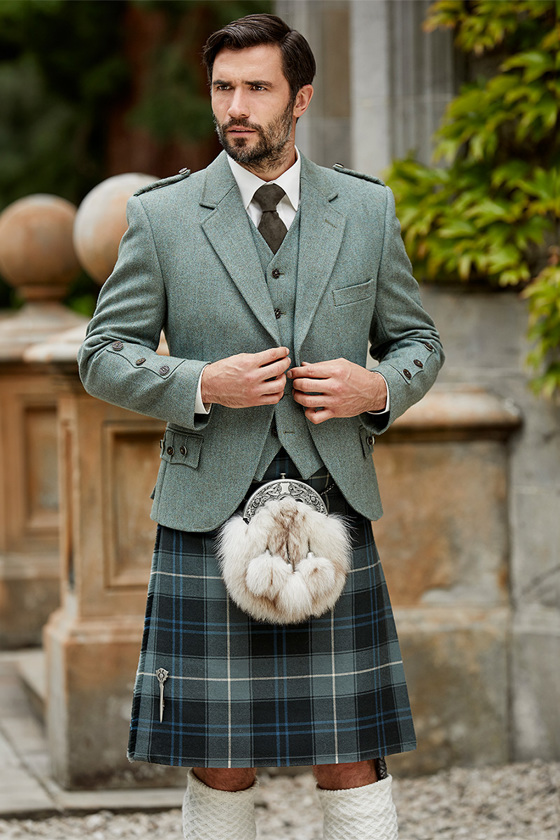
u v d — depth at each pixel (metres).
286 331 3.51
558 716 5.77
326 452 3.55
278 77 3.38
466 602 5.92
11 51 18.25
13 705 7.38
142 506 5.89
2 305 18.03
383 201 3.70
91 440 5.80
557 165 5.73
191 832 3.65
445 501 5.89
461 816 5.20
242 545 3.41
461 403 5.81
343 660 3.58
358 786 3.64
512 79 5.64
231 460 3.50
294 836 5.03
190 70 16.02
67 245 8.53
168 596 3.58
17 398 8.62
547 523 5.81
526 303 5.87
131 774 5.73
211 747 3.50
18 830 5.19
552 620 5.78
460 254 5.79
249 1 16.12
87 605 5.82
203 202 3.53
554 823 5.04
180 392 3.37
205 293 3.48
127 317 3.55
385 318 3.74
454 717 5.84
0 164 16.98
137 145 16.88
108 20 17.11
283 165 3.53
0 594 8.65
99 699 5.73
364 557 3.67
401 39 6.07
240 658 3.54
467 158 5.98
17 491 8.68
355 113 6.27
